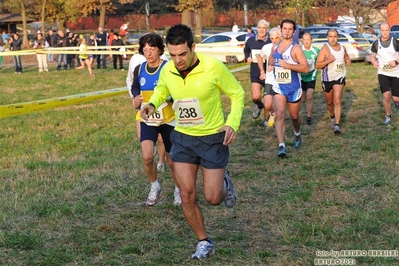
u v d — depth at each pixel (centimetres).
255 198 776
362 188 802
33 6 6003
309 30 3095
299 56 970
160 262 576
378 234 629
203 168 556
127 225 686
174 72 545
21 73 2942
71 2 5706
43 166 998
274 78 1000
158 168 919
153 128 712
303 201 752
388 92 1248
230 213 714
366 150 1034
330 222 666
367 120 1324
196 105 545
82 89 2169
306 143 1112
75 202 782
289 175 883
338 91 1172
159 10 7038
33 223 698
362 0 3600
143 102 711
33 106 838
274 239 628
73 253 602
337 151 1034
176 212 724
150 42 688
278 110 992
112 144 1172
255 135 1204
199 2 4950
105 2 5756
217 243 622
